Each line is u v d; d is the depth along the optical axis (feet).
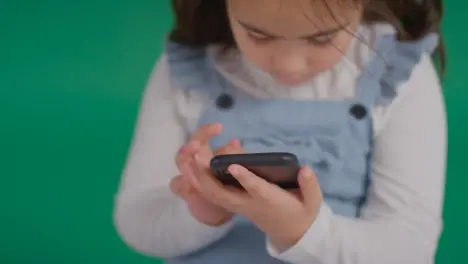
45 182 5.95
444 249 5.57
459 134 5.90
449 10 6.26
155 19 6.46
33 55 6.33
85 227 5.80
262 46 3.32
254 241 3.76
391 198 3.64
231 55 3.90
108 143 6.07
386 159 3.71
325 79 3.78
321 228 3.33
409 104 3.78
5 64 6.29
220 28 3.88
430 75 3.90
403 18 3.84
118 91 6.23
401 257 3.48
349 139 3.72
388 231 3.52
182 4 3.85
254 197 3.06
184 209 3.63
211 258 3.76
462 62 6.11
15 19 6.45
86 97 6.20
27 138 6.07
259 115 3.76
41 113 6.15
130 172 3.84
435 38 3.85
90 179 5.96
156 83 4.00
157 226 3.74
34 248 5.72
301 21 3.16
